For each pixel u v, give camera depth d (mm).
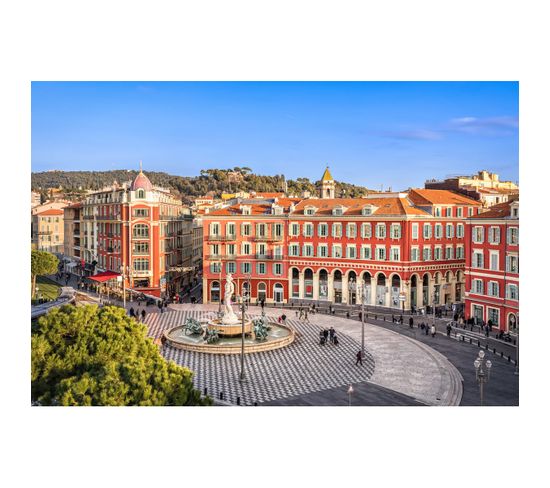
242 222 95750
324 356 56781
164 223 102688
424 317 80750
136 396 28516
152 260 96625
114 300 89312
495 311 69750
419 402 42031
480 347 60812
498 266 68938
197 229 135500
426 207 90250
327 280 93500
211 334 60812
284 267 95125
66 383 29297
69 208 129125
